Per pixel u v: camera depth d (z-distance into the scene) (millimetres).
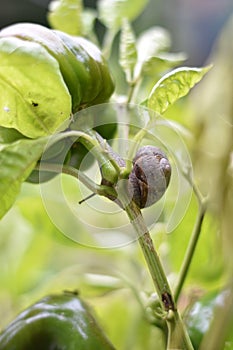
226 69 613
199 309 482
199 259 551
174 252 556
